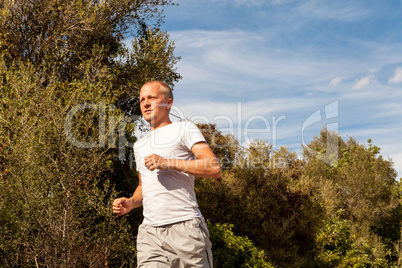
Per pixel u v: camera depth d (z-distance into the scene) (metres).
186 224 1.98
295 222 8.46
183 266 1.96
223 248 6.84
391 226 15.16
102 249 4.97
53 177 4.72
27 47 6.98
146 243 2.04
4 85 5.57
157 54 7.85
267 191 8.64
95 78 6.57
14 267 4.55
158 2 8.03
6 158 4.55
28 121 4.85
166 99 2.25
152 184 2.06
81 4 6.96
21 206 4.69
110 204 5.20
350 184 14.34
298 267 8.20
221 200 8.65
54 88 5.39
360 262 9.66
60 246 4.52
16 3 7.05
